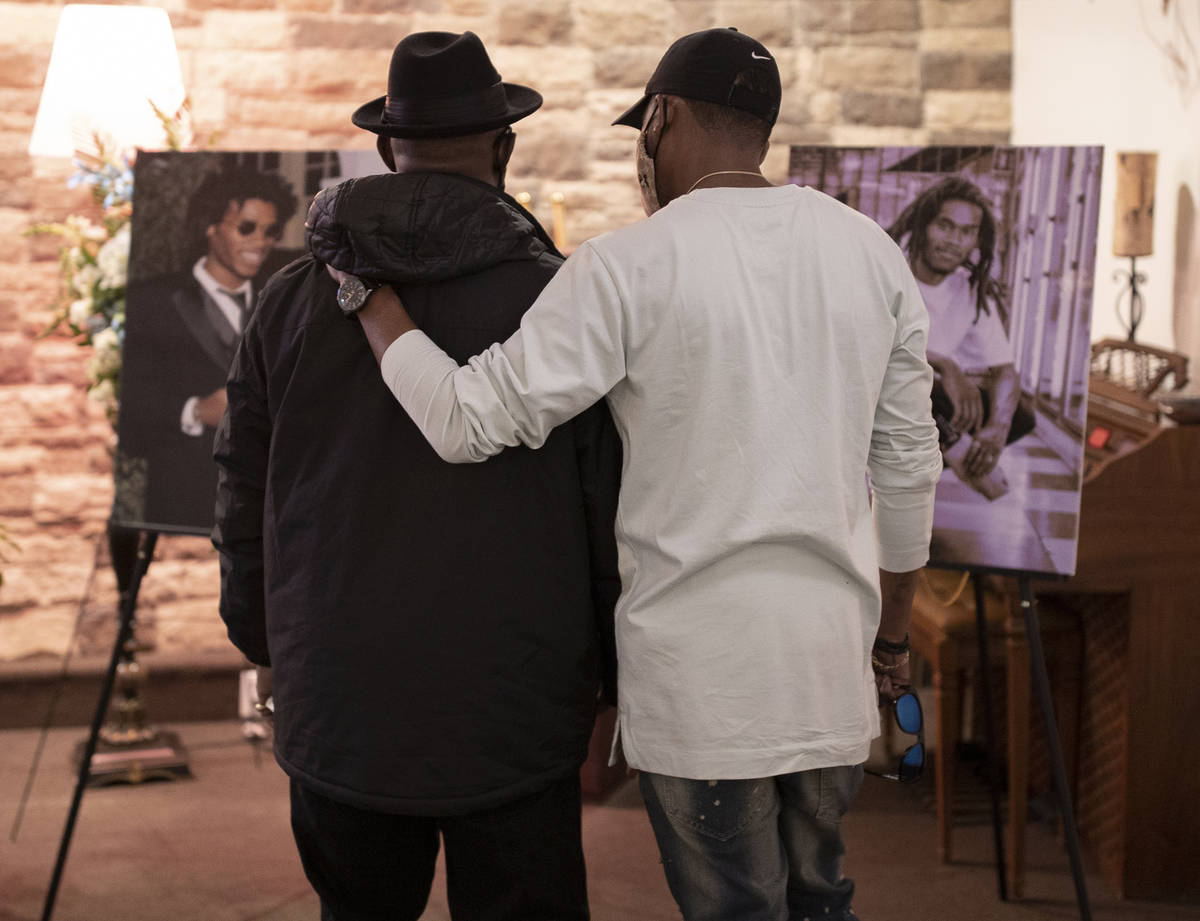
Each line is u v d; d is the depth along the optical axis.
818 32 4.32
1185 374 3.40
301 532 1.49
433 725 1.44
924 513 1.58
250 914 2.67
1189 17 3.48
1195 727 2.70
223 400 2.34
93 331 3.12
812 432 1.39
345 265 1.44
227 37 4.04
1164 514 2.65
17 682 3.80
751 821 1.43
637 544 1.43
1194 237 3.53
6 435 3.95
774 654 1.38
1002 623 2.80
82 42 3.12
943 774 2.87
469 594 1.44
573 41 4.24
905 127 4.38
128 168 3.14
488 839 1.50
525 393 1.35
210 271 2.35
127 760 3.45
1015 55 4.36
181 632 3.98
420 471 1.44
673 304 1.35
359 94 4.12
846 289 1.41
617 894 2.76
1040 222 2.18
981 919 2.63
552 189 4.30
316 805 1.53
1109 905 2.71
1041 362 2.20
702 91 1.42
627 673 1.43
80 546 3.99
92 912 2.67
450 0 4.16
